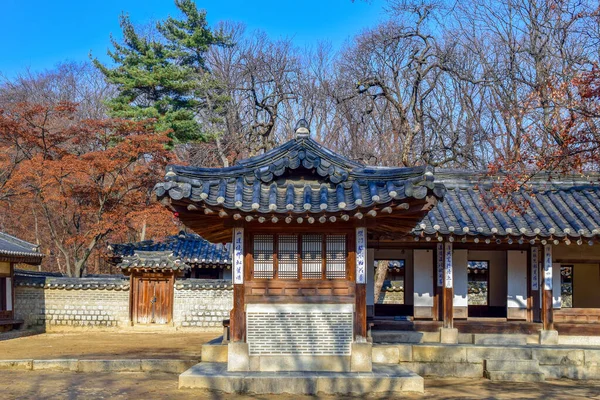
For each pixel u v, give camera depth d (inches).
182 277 1169.4
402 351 566.6
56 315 1081.4
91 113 2132.1
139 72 1421.0
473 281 1111.0
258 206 415.2
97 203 1183.6
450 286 597.6
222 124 1820.9
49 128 1314.0
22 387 464.8
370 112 1542.8
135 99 1560.0
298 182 450.9
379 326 605.6
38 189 1186.0
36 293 1081.4
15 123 1127.6
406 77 1494.8
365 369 449.4
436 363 564.4
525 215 591.8
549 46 1234.0
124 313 1090.1
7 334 952.3
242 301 454.9
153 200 1261.1
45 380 498.6
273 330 454.0
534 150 840.3
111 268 1701.5
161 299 1099.9
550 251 601.3
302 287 456.8
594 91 546.6
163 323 1095.0
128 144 1128.2
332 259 459.8
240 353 450.6
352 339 453.4
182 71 1486.2
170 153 1199.6
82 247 1418.6
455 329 593.3
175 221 1374.3
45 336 999.0
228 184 442.3
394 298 1170.0
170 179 409.1
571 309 608.1
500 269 705.0
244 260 457.7
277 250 460.4
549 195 626.2
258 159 452.1
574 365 560.7
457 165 1449.3
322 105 1809.8
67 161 1111.0
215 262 1283.2
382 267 1114.7
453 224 572.7
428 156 1454.2
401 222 465.1
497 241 569.9
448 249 600.4
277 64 1840.6
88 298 1088.2
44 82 2194.9
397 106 1357.0
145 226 1451.8
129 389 451.8
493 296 704.4
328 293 456.4
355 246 456.8
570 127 587.5
